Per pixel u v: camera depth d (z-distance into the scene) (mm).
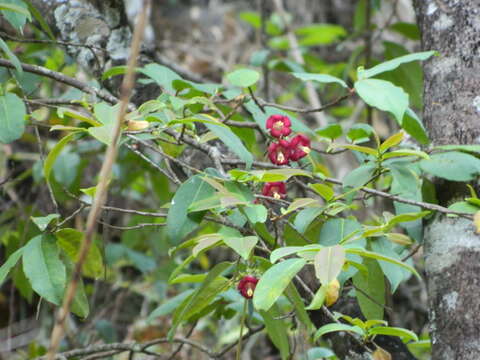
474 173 1525
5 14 1618
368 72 1516
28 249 1479
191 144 1527
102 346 1800
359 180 1531
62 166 2117
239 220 1489
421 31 1652
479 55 1578
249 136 1738
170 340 1502
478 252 1498
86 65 1855
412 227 1574
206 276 1494
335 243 1496
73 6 1854
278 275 1345
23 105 1516
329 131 1652
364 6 2346
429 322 1533
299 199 1460
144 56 1885
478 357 1467
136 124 1438
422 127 1595
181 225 1432
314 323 1692
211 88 1675
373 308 1558
